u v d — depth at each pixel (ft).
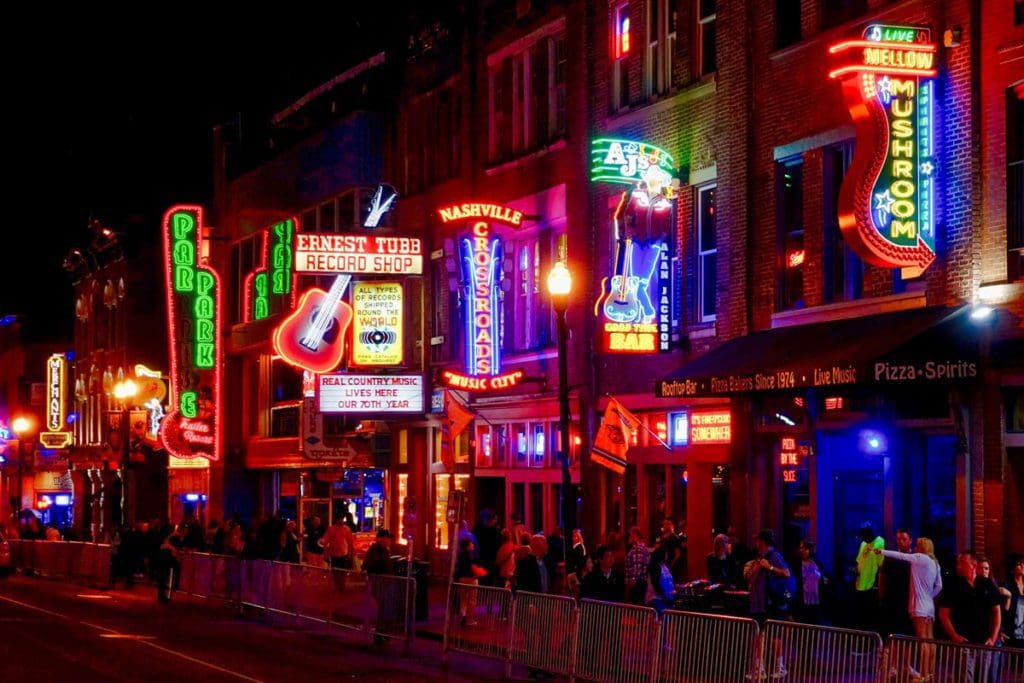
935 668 45.78
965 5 75.56
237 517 130.72
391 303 135.54
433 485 135.54
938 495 78.02
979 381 73.77
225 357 183.73
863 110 74.02
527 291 118.83
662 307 94.63
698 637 57.00
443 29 134.10
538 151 116.88
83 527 240.73
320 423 142.20
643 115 103.24
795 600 73.92
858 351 74.33
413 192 139.95
